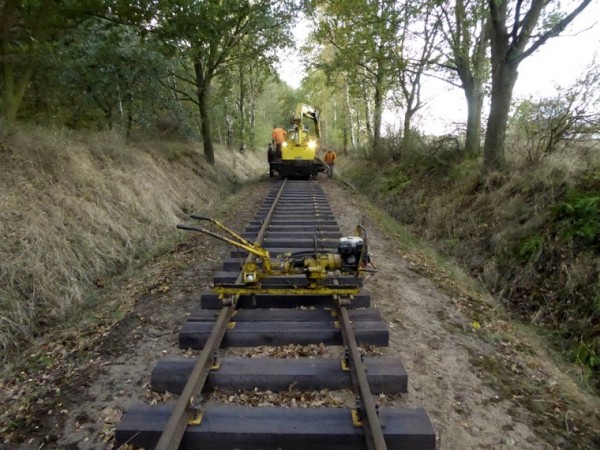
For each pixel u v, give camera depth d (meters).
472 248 8.82
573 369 4.92
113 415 3.39
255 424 3.03
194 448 2.96
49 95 14.46
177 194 12.74
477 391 3.79
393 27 11.34
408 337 4.69
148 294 5.97
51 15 8.48
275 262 5.17
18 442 3.13
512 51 9.71
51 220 6.97
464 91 13.39
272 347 4.30
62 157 8.92
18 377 4.13
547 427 3.41
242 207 12.57
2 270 5.43
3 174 7.16
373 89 24.94
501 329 5.24
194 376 3.33
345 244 4.80
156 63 14.23
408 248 8.55
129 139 14.12
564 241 6.77
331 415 3.14
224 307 4.79
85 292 6.29
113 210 8.81
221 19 12.98
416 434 2.93
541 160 9.12
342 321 4.51
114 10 8.62
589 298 5.83
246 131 26.27
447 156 14.38
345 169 26.55
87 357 4.31
